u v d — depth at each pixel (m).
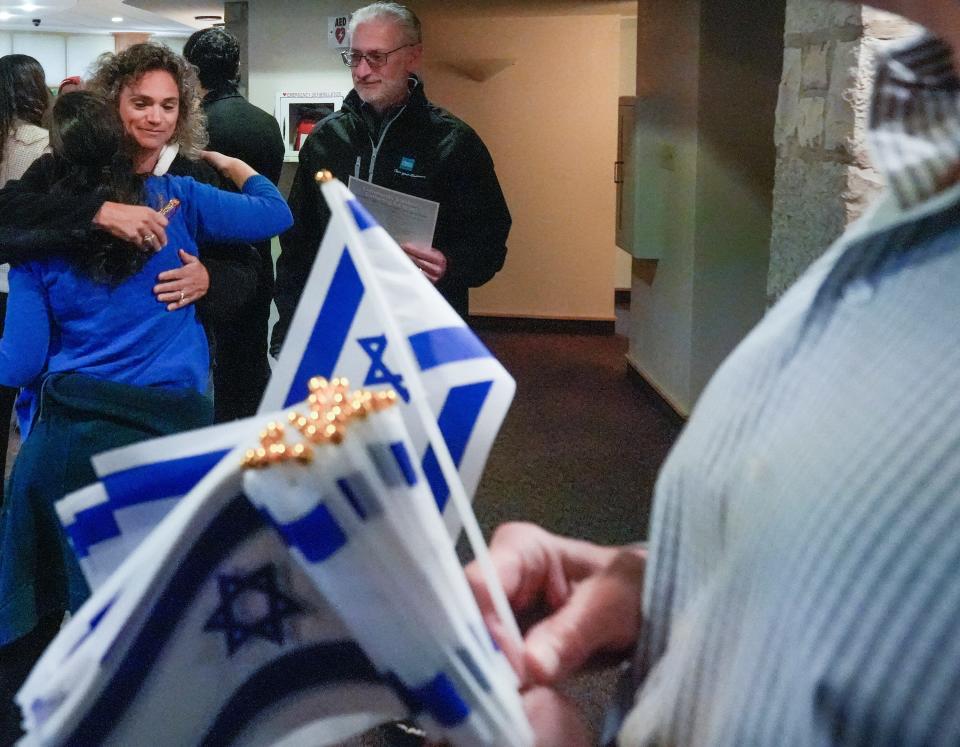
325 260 0.70
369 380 0.69
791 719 0.46
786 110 2.39
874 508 0.44
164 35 16.80
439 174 2.97
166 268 2.29
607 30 7.40
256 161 3.68
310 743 0.64
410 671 0.55
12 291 2.20
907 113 0.54
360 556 0.54
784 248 2.43
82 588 2.25
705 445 0.58
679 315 5.17
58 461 2.21
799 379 0.52
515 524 0.75
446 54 7.47
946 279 0.47
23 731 2.28
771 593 0.48
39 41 17.02
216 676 0.63
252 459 0.54
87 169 2.22
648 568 0.62
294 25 5.31
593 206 7.71
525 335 7.78
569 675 0.66
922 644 0.42
